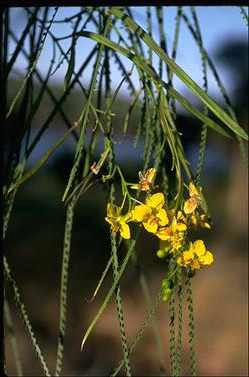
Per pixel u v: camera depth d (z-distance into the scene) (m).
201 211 0.62
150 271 2.87
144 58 0.66
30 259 3.14
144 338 2.52
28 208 3.39
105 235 3.42
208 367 2.40
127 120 0.66
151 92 0.62
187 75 0.57
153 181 0.59
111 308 2.80
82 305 2.81
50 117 0.69
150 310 0.60
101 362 2.41
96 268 3.15
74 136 0.74
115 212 0.60
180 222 0.59
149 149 0.64
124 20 0.61
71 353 2.46
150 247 2.88
